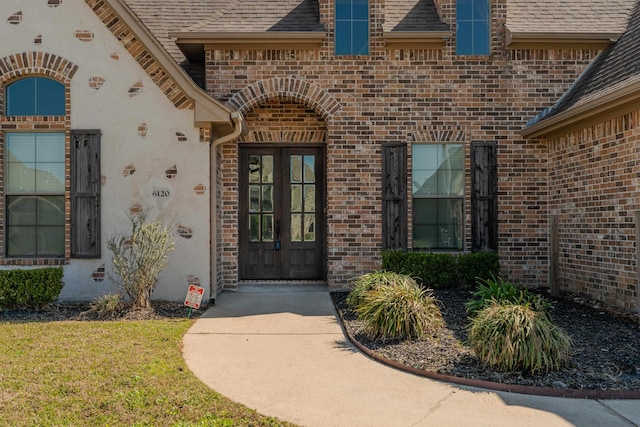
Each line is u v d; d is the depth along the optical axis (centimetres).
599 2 1004
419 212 947
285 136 995
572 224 865
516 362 477
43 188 831
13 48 808
